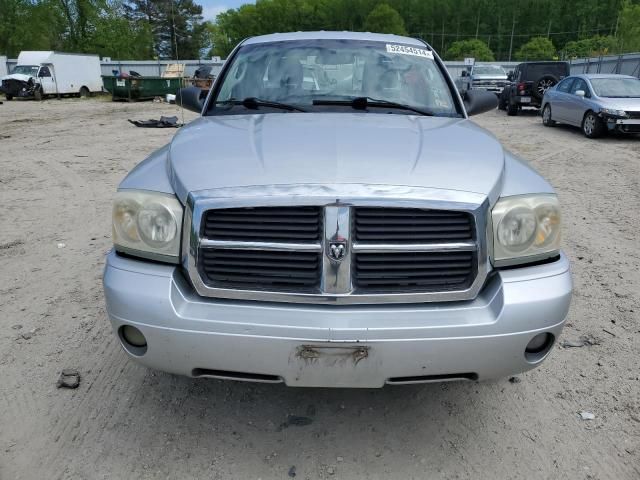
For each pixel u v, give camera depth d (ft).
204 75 79.61
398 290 7.08
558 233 7.75
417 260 7.07
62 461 7.86
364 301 7.04
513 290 7.18
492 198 7.31
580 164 30.76
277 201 6.86
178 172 7.60
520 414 8.98
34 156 34.22
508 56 357.82
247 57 12.29
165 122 52.95
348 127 9.20
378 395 9.48
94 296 13.17
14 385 9.59
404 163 7.57
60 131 48.96
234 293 7.09
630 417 8.84
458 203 7.00
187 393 9.45
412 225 7.00
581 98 43.24
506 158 8.87
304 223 6.95
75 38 191.31
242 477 7.63
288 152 7.84
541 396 9.44
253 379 7.24
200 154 8.04
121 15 198.59
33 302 12.85
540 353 7.55
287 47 12.37
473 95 12.67
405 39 13.29
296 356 6.91
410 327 6.84
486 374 7.26
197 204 7.00
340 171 7.23
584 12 344.49
